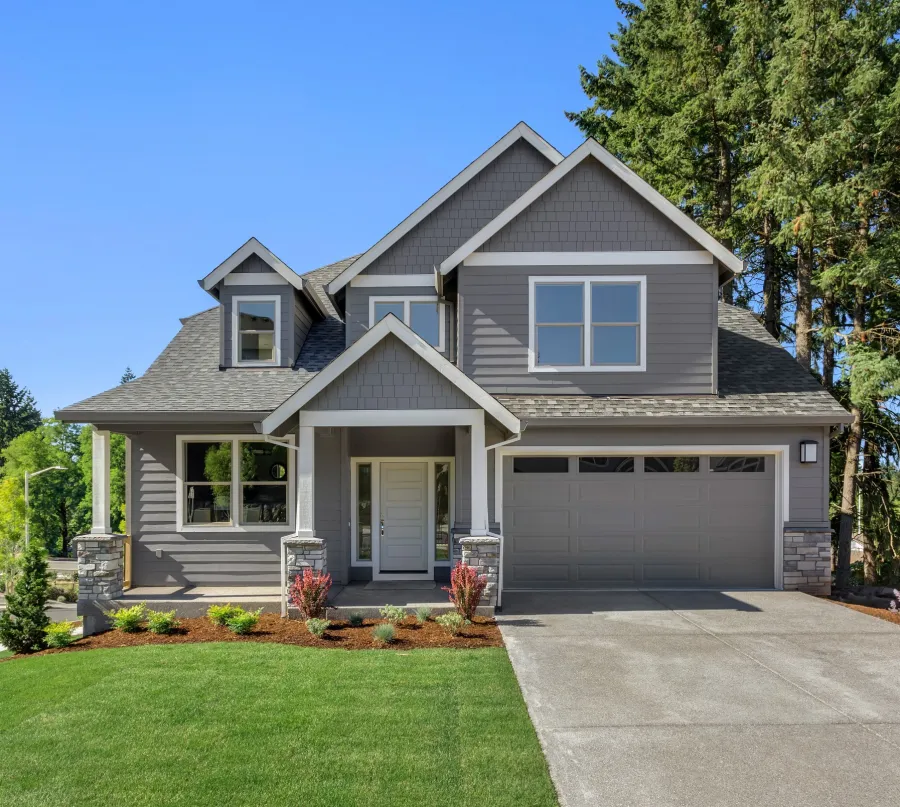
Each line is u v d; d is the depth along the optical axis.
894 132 14.45
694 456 11.77
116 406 10.95
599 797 4.62
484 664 7.34
